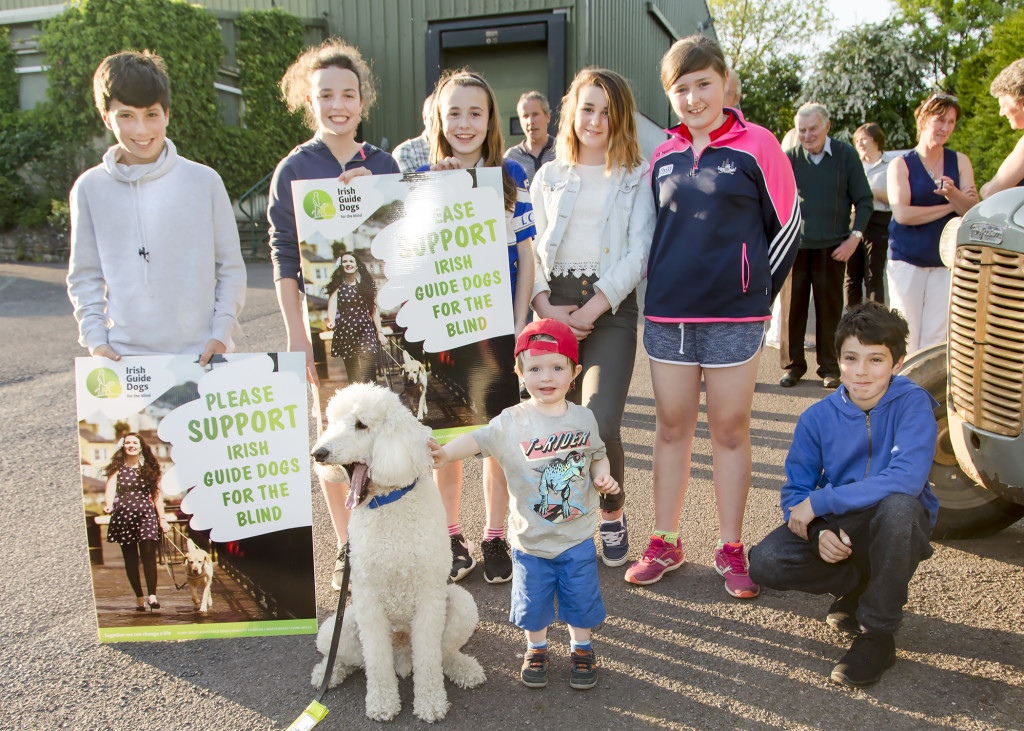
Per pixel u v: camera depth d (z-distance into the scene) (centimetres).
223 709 242
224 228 301
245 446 280
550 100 1365
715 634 279
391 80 1501
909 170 507
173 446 277
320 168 305
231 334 301
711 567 332
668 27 2056
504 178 304
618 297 306
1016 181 368
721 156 297
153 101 270
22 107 1505
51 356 719
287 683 256
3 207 1359
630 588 314
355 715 238
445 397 296
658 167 318
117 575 278
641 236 317
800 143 582
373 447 225
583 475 250
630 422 550
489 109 316
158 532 278
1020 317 272
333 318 287
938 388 346
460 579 325
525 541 247
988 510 340
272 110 1534
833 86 2736
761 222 304
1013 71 395
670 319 309
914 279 512
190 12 1384
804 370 619
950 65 2969
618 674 256
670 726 230
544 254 330
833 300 599
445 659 255
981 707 233
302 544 281
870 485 253
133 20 1328
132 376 274
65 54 1368
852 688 245
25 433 516
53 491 419
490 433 255
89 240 281
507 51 1421
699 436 512
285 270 305
